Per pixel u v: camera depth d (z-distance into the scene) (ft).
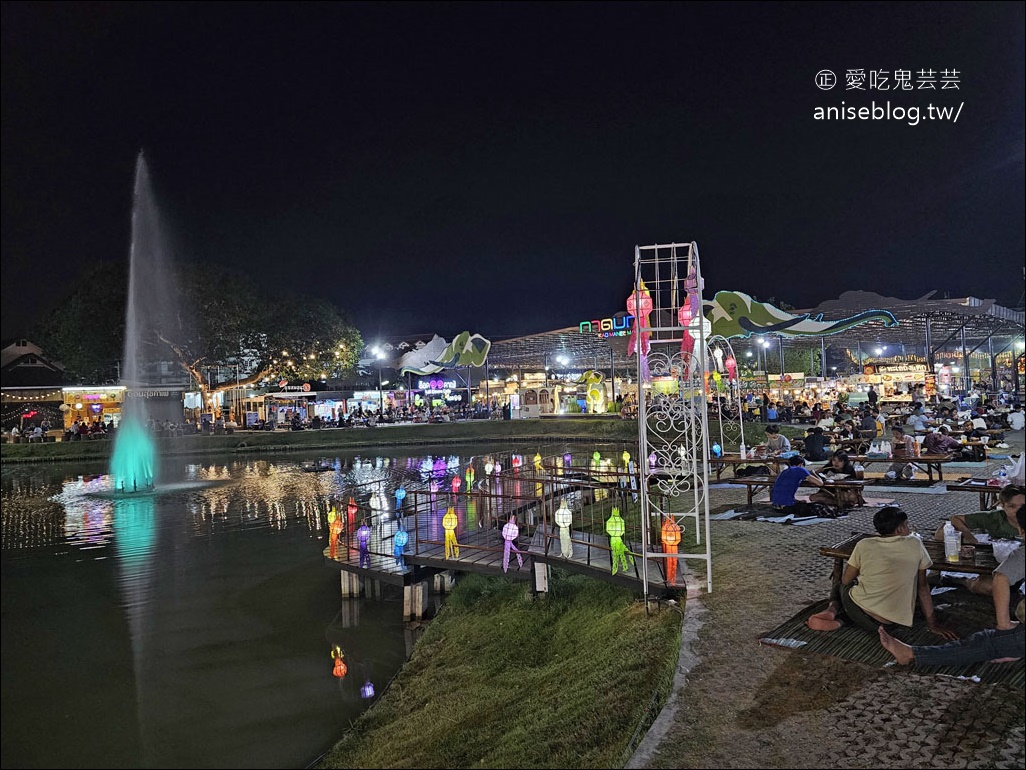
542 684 21.48
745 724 14.61
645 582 23.13
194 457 117.70
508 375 196.85
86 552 49.57
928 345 100.42
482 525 42.27
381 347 171.83
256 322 139.13
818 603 20.80
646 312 23.53
